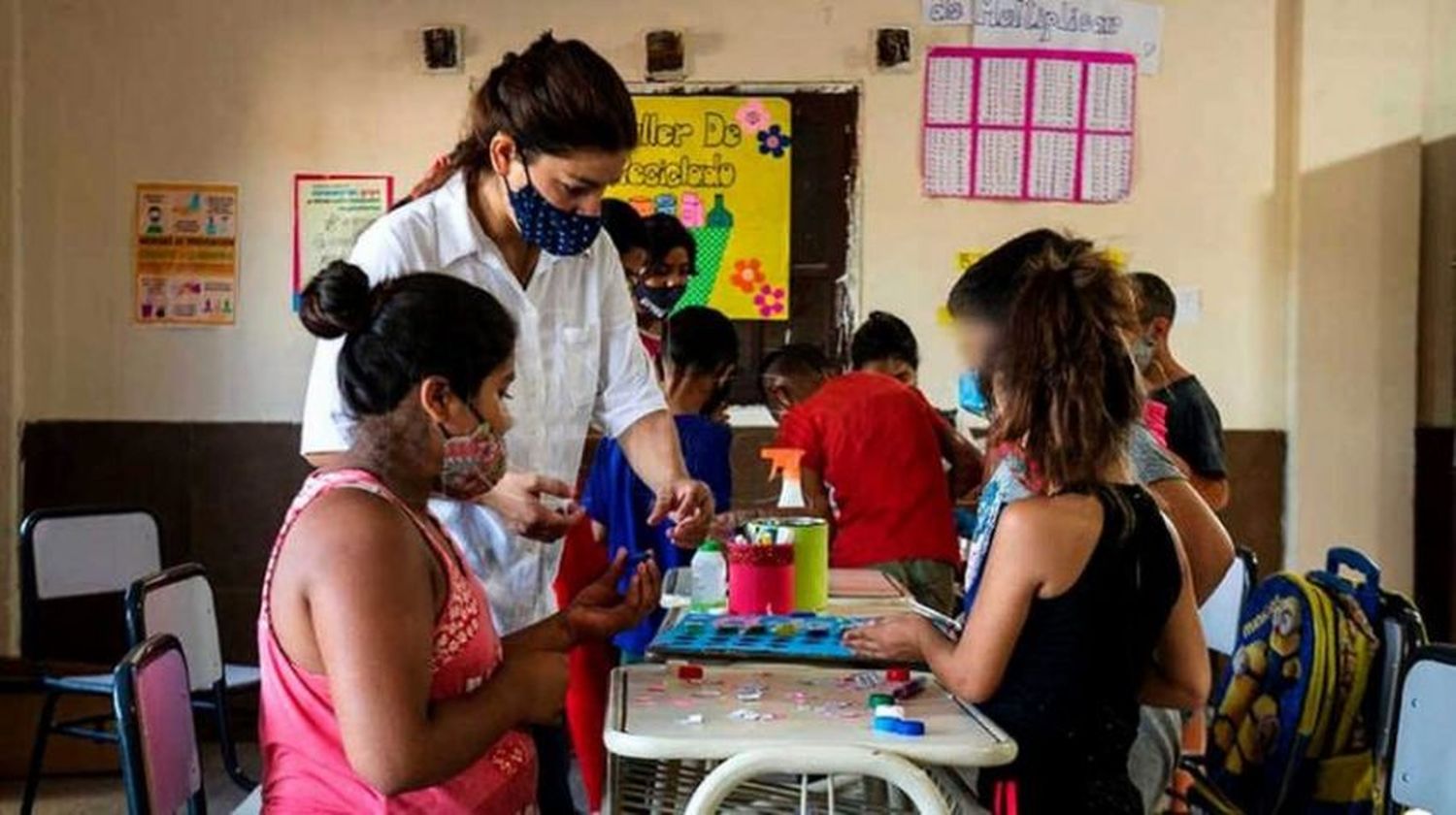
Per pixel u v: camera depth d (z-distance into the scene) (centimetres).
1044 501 190
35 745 379
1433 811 198
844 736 172
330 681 149
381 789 148
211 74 507
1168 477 240
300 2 505
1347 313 498
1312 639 248
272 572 156
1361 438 500
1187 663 202
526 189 196
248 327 511
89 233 508
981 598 191
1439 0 497
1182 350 508
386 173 507
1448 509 495
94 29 504
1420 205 499
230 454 512
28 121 505
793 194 503
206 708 396
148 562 412
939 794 163
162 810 192
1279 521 506
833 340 505
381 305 161
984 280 197
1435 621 498
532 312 215
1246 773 254
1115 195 505
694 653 215
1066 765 187
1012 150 503
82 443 510
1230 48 504
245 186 508
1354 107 495
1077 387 189
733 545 255
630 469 292
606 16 502
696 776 203
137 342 511
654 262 323
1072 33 502
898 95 502
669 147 502
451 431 161
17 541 505
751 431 503
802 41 502
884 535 349
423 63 505
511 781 172
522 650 179
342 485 155
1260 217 506
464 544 205
